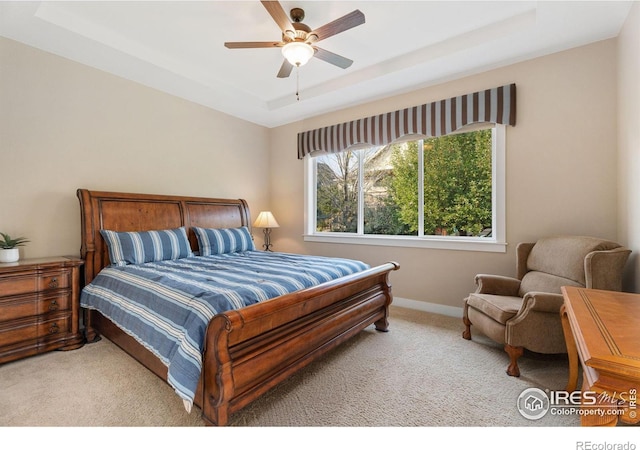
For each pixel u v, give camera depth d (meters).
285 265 2.61
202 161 4.05
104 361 2.27
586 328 1.08
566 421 1.59
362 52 3.00
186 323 1.52
